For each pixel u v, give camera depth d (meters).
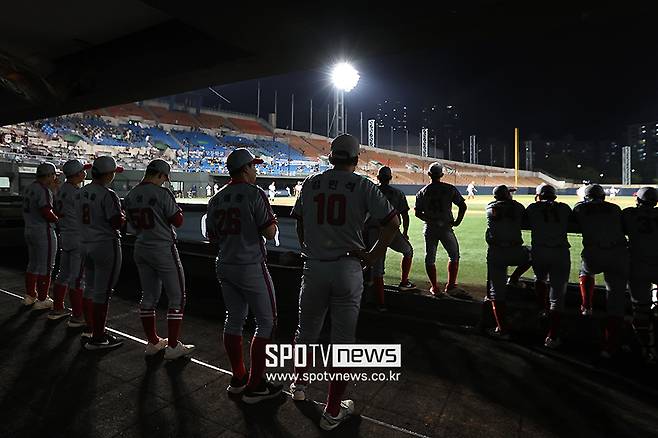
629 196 37.97
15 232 9.30
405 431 2.45
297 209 2.77
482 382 3.07
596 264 3.51
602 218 3.53
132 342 3.86
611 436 2.40
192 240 6.60
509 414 2.64
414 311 4.70
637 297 3.47
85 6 4.18
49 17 4.41
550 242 3.68
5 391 2.89
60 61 5.53
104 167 3.71
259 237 2.90
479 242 9.43
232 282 2.87
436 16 2.96
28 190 4.80
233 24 3.24
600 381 3.08
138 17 4.42
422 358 3.49
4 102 6.70
